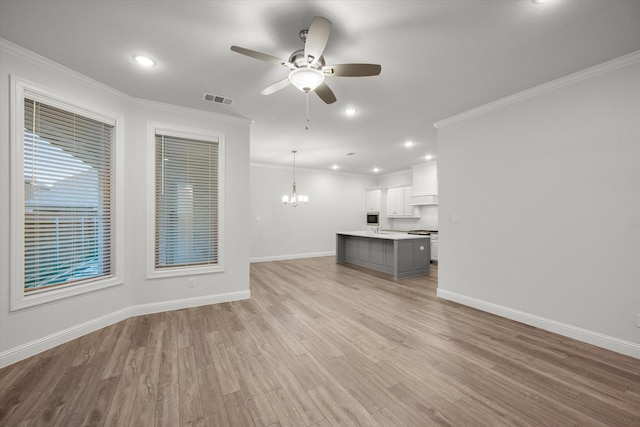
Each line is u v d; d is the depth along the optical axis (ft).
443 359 7.45
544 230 9.36
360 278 17.38
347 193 28.78
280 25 6.39
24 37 6.83
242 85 9.41
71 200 8.77
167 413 5.40
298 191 26.02
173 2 5.65
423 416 5.32
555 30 6.52
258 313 11.02
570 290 8.75
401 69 8.31
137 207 10.68
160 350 7.95
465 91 9.81
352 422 5.18
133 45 7.17
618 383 6.35
